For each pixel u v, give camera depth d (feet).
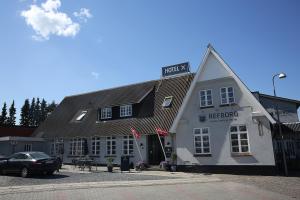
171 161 75.51
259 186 48.08
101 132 94.94
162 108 88.94
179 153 74.18
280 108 91.09
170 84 96.58
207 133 72.13
